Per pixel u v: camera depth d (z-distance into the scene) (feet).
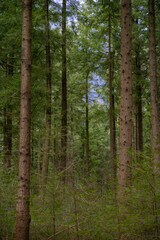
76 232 12.78
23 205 14.42
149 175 11.94
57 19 34.01
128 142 20.92
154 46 33.73
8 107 30.91
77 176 13.56
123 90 22.02
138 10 43.14
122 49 22.59
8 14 30.22
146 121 47.62
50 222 14.19
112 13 36.99
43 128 30.55
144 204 12.44
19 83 26.99
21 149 15.03
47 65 33.58
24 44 16.07
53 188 13.47
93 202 13.38
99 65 41.45
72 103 60.70
